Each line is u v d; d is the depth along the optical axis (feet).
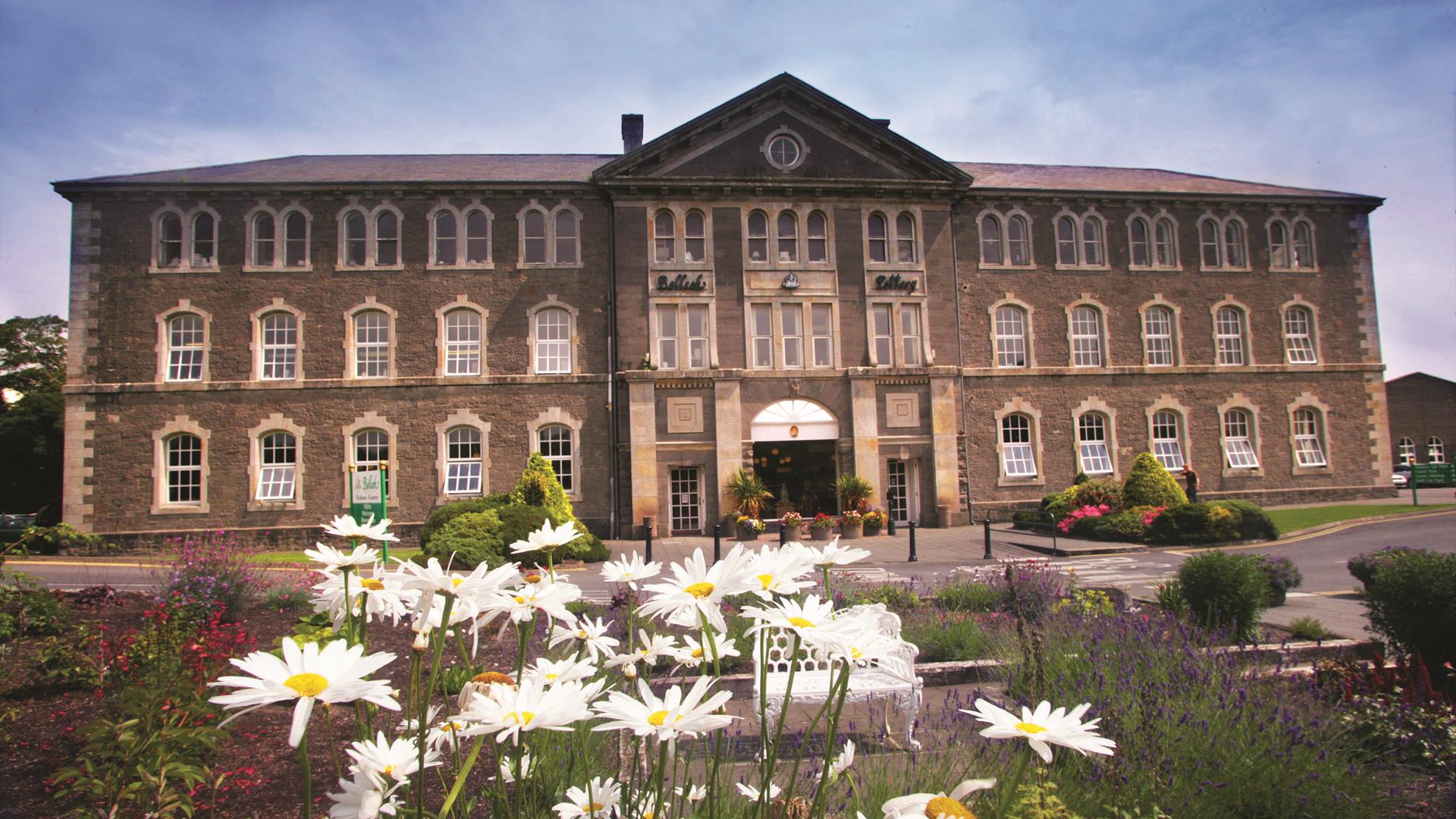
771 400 91.40
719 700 6.98
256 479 85.87
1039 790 12.78
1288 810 16.25
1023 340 98.84
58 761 19.58
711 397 90.63
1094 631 25.86
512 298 91.15
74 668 24.79
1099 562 63.93
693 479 91.71
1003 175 108.06
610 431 90.02
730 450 89.61
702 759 17.31
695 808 10.22
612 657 9.71
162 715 16.56
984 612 37.32
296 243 89.81
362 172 95.20
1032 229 100.12
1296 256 106.01
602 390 90.53
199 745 16.90
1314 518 83.51
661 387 90.07
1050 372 98.12
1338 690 22.76
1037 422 97.40
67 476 83.76
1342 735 19.75
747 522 83.61
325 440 87.25
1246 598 32.50
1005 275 98.94
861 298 94.68
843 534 84.84
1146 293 101.65
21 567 67.05
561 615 8.71
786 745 19.31
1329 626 36.14
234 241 88.84
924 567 62.13
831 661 8.38
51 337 156.66
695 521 90.89
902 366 93.71
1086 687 19.70
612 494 89.10
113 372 85.81
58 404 124.67
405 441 88.07
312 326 88.74
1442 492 138.31
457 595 7.32
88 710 22.93
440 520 67.97
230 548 37.86
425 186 90.84
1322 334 105.19
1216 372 101.65
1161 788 15.61
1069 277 100.37
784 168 94.84
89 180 86.84
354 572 8.66
